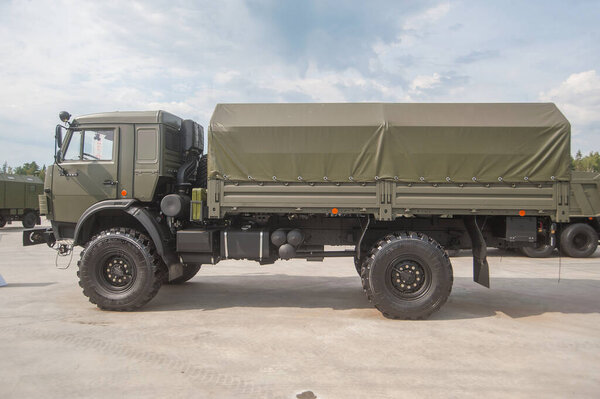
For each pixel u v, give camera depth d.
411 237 5.14
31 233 6.02
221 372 3.46
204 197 5.64
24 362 3.65
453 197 5.23
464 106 5.42
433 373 3.49
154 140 5.80
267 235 5.62
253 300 6.14
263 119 5.40
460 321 5.09
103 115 5.89
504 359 3.82
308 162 5.32
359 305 5.87
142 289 5.33
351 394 3.08
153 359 3.74
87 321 4.93
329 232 5.91
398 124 5.23
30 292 6.50
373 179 5.27
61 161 5.96
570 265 10.05
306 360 3.74
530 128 5.17
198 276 8.27
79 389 3.13
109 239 5.38
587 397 3.08
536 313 5.50
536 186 5.21
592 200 11.36
